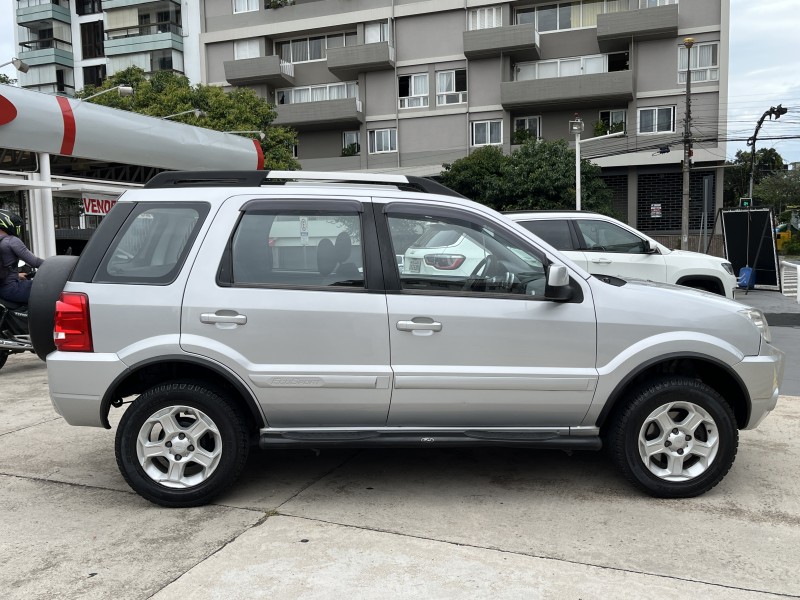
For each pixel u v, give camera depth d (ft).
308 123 111.24
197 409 12.01
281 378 11.87
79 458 15.21
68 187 43.52
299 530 11.24
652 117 97.86
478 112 104.94
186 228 12.32
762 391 12.59
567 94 96.48
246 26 117.39
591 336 12.17
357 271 12.21
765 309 42.78
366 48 106.63
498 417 12.35
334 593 9.21
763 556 10.26
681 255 30.07
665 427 12.34
